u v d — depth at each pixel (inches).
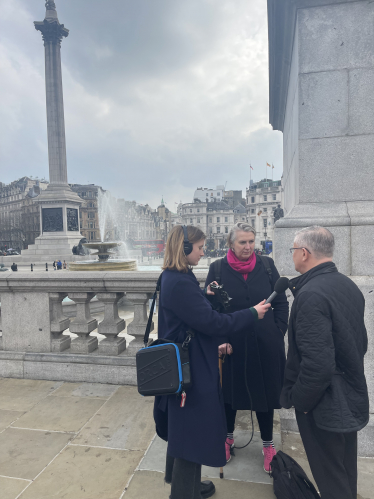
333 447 59.8
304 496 68.4
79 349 146.0
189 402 64.1
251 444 99.0
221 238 4082.2
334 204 107.9
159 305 72.6
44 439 101.4
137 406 121.0
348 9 105.0
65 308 310.0
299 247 65.7
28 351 149.5
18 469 88.1
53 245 1347.2
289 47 146.9
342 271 102.0
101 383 140.4
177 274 66.1
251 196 3307.1
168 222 5521.7
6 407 121.5
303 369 57.0
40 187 3850.9
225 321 63.7
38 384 140.9
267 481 82.8
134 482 82.2
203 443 62.7
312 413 60.6
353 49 105.3
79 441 100.0
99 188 3432.6
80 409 119.3
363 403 59.0
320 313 57.0
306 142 110.7
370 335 96.7
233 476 84.8
